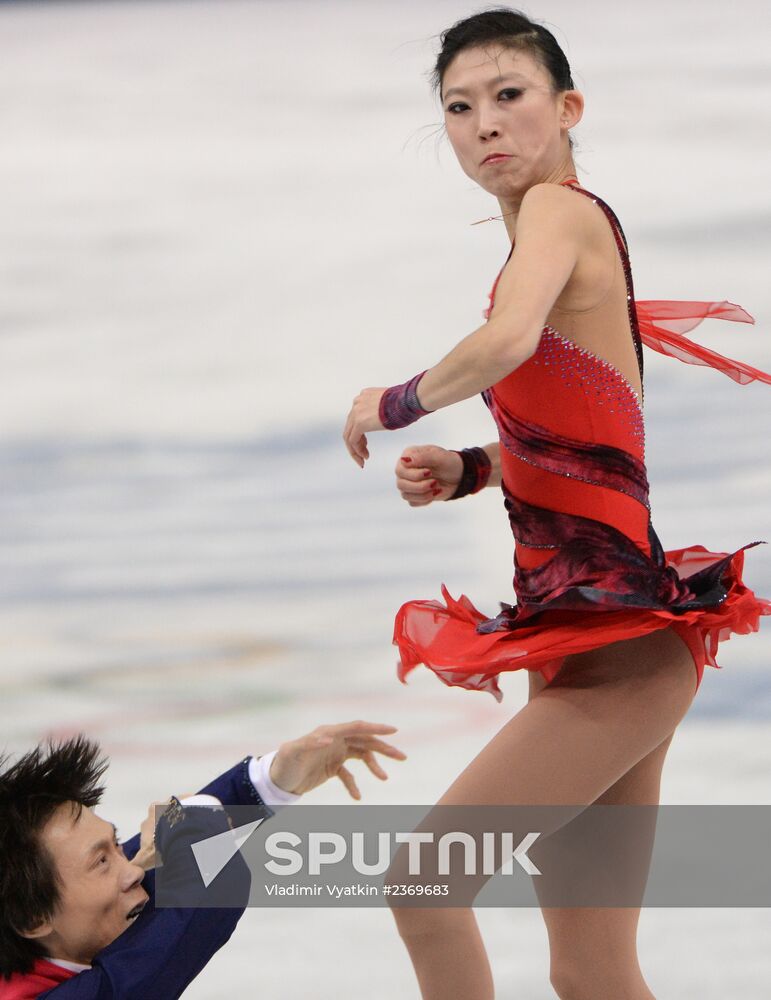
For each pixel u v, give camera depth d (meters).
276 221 34.47
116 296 29.97
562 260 6.80
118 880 7.07
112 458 21.67
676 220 29.95
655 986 8.87
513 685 14.19
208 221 34.94
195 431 22.52
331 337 26.38
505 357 6.58
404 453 8.62
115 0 75.12
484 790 6.96
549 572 7.35
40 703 13.83
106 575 17.50
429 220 33.56
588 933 7.82
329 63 52.66
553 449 7.26
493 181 7.46
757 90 41.31
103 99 50.00
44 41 63.28
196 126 44.84
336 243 32.38
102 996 6.69
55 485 20.78
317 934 9.84
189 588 16.88
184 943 6.90
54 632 15.83
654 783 7.86
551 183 7.36
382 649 14.88
